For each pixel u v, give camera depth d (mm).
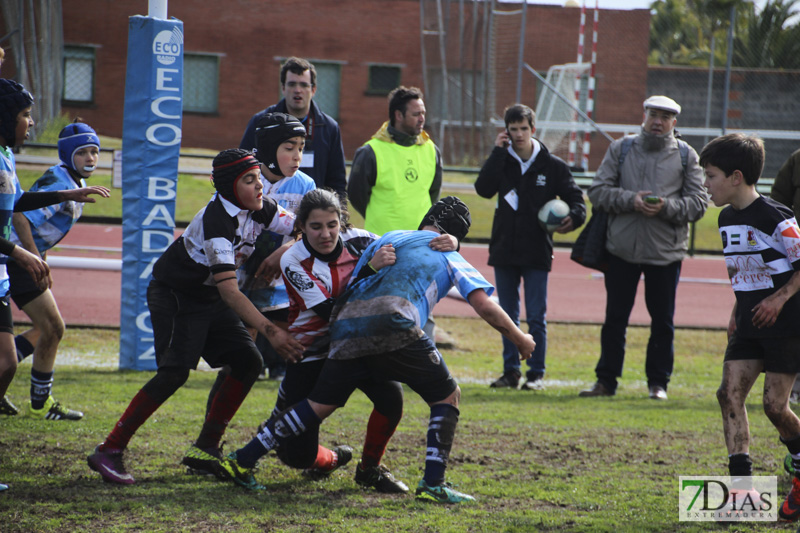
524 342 8961
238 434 11867
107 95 58250
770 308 8969
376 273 8977
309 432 9367
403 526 8289
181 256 9523
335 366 9000
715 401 16125
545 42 58344
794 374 9141
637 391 17344
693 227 40688
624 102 59594
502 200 17141
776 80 55969
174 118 16672
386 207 15977
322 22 62094
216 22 60812
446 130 56156
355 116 63031
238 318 10039
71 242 35094
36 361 12336
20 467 9922
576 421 13750
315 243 9062
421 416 13742
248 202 9242
